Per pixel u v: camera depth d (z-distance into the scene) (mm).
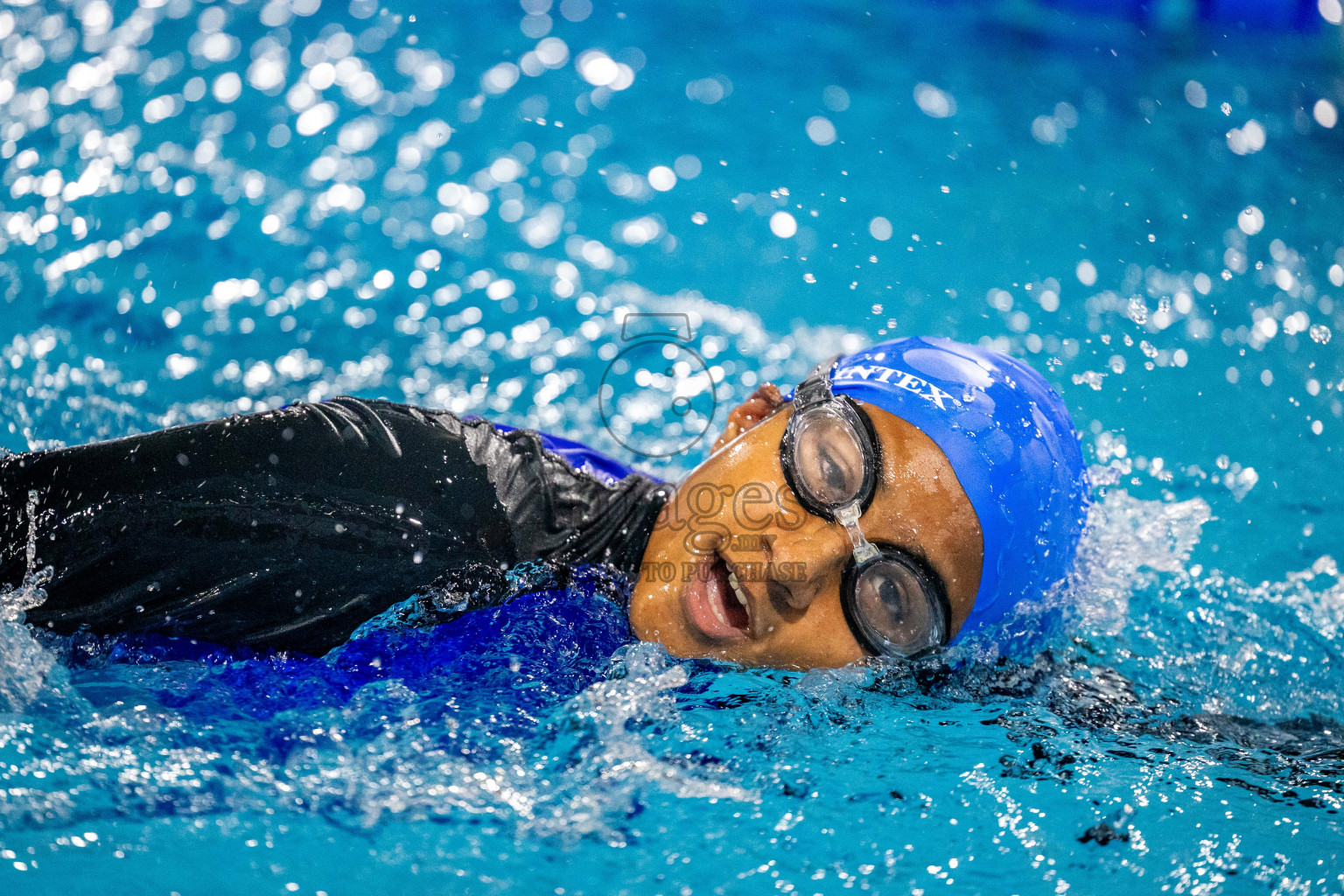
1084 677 1945
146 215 3545
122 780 1331
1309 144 5055
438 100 4617
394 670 1602
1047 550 1811
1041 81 5492
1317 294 3902
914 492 1683
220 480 1566
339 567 1582
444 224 3848
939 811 1474
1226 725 1830
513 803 1394
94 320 3018
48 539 1519
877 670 1743
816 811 1446
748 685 1700
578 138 4527
